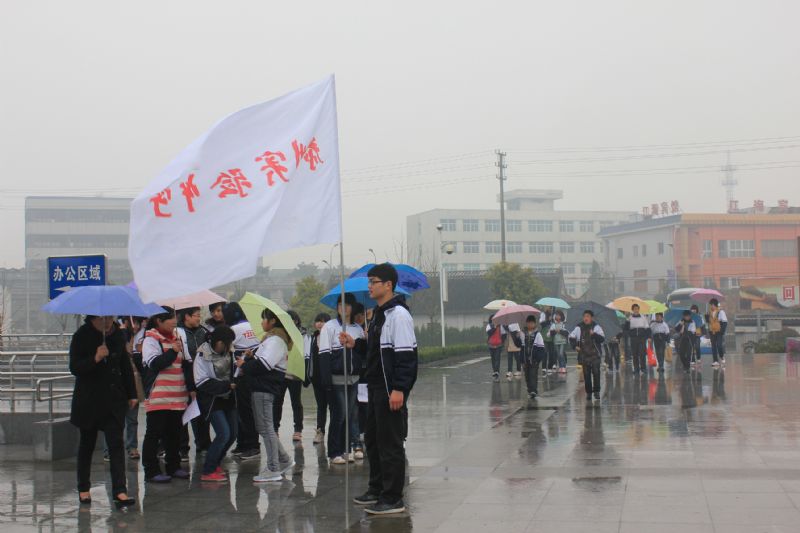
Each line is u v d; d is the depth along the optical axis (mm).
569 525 6992
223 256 7113
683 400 16406
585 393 18641
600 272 90688
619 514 7305
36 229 94938
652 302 24219
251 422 10922
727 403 15695
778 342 33719
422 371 27469
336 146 7926
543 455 10547
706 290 29375
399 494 7688
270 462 9305
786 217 83062
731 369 23891
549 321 23672
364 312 10555
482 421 14211
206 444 11336
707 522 6961
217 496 8617
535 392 17938
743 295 58844
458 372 26797
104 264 10828
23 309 74875
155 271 6922
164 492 8859
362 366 10375
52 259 10922
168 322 9586
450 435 12617
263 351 9203
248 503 8266
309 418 15250
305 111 7832
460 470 9711
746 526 6816
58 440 10875
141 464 10578
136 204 6941
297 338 9508
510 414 15125
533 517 7301
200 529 7273
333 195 7828
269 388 9281
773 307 58125
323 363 10391
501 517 7355
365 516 7590
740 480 8656
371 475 8164
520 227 107500
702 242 83250
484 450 11141
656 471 9250
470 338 51781
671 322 27188
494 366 23500
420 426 13711
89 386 8117
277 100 7738
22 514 7930
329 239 7715
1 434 12008
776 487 8289
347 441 7609
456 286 60562
